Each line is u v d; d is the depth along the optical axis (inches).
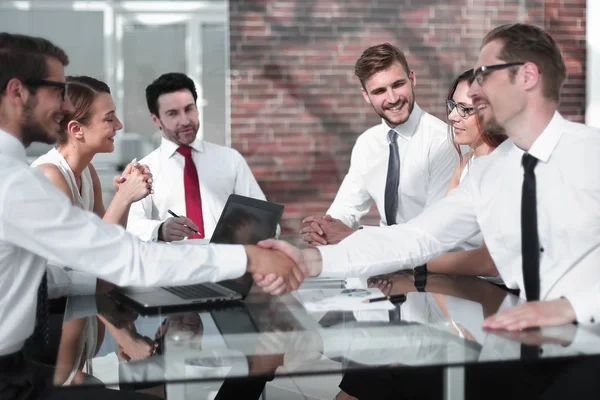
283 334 59.0
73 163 96.6
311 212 243.3
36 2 229.5
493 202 73.2
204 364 52.1
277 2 237.8
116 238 62.2
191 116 127.5
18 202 57.6
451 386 67.8
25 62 60.4
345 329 60.0
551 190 66.5
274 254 70.1
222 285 76.6
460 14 244.8
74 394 58.6
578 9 250.5
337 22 240.2
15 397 52.6
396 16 242.2
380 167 122.7
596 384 59.7
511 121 66.9
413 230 77.8
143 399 59.8
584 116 254.4
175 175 128.9
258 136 240.2
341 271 74.7
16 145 61.7
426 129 117.9
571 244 65.7
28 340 60.2
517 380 64.5
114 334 60.4
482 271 83.4
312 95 240.8
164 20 236.2
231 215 86.4
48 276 74.8
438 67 245.4
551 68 65.1
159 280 63.6
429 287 76.4
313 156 242.2
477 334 57.6
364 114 242.7
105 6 232.7
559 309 60.1
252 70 238.5
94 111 94.9
